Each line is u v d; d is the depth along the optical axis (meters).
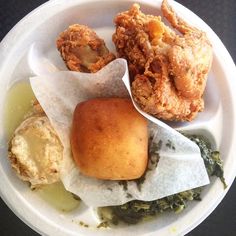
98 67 0.23
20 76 0.24
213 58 0.25
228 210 0.26
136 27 0.23
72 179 0.24
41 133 0.23
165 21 0.25
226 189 0.25
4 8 0.25
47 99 0.23
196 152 0.24
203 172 0.24
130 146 0.23
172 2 0.25
